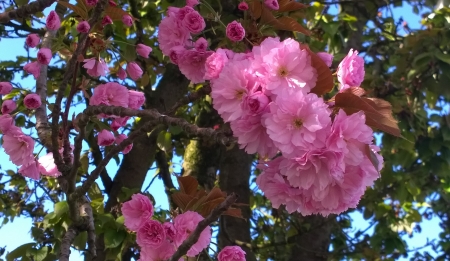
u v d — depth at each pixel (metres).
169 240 0.66
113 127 0.80
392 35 1.78
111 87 0.77
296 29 0.70
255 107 0.52
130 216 0.69
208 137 0.55
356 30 1.62
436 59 1.50
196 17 0.69
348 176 0.54
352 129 0.50
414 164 1.74
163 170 1.54
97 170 0.68
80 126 0.67
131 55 1.17
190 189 0.74
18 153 0.77
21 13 0.66
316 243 1.47
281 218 1.64
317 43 1.49
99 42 0.75
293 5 0.70
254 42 0.69
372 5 1.75
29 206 1.62
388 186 1.70
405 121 1.57
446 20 1.51
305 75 0.53
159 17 1.46
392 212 1.78
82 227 0.75
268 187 0.56
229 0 1.03
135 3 1.40
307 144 0.50
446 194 1.87
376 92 1.56
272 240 1.69
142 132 0.64
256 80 0.54
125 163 1.30
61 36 0.79
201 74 0.68
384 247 1.65
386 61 1.90
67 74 0.69
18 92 0.90
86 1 0.70
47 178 1.50
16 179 1.66
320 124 0.50
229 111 0.54
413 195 1.65
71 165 0.72
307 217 1.50
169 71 1.40
